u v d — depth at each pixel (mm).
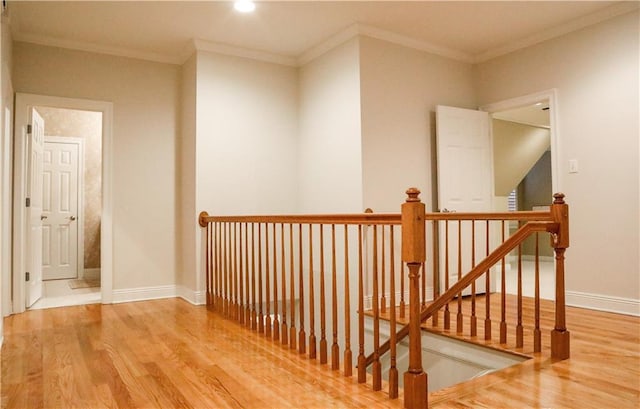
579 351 2588
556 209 2477
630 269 3518
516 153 6977
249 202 4484
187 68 4500
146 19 3760
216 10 3615
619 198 3590
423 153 4305
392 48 4133
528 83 4258
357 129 3934
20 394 2092
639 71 3475
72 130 6188
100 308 4043
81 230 6191
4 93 3137
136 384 2209
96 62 4281
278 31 4047
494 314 3619
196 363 2520
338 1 3484
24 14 3600
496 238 5992
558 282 2479
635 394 1979
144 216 4473
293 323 2781
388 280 3977
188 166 4445
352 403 1974
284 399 2021
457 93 4594
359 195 3902
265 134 4605
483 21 3861
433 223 4199
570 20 3855
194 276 4258
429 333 3160
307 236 4566
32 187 4172
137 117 4457
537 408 1849
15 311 3846
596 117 3742
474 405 1890
